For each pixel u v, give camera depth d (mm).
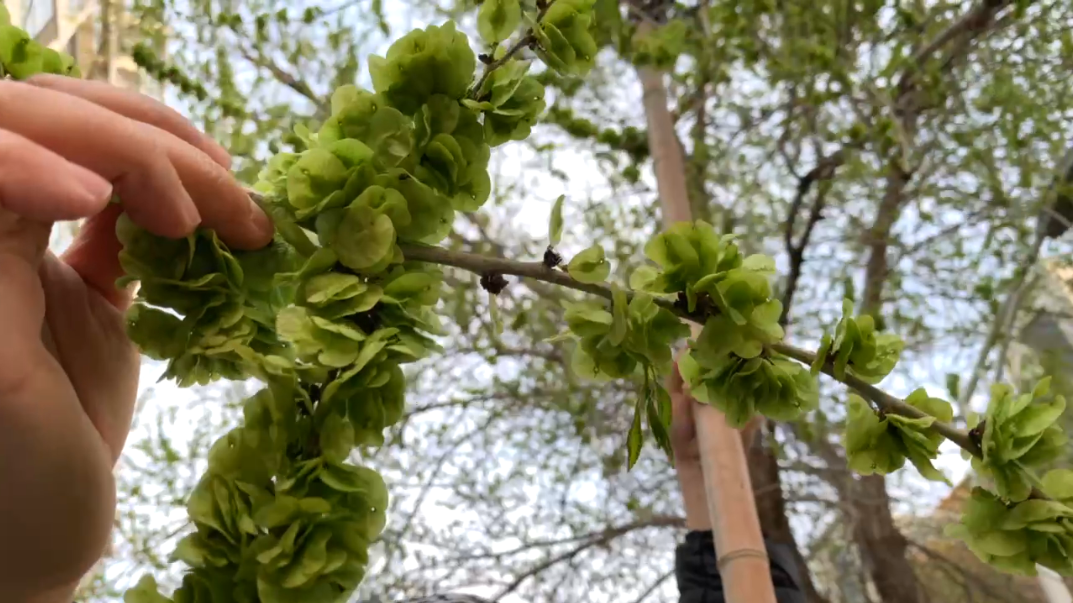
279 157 256
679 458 592
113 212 254
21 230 190
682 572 564
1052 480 288
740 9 658
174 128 211
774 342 249
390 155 230
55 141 173
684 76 702
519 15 271
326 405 208
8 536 191
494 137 260
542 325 776
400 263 230
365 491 208
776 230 790
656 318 243
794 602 586
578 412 818
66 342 239
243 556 193
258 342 228
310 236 248
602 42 529
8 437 181
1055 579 679
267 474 203
